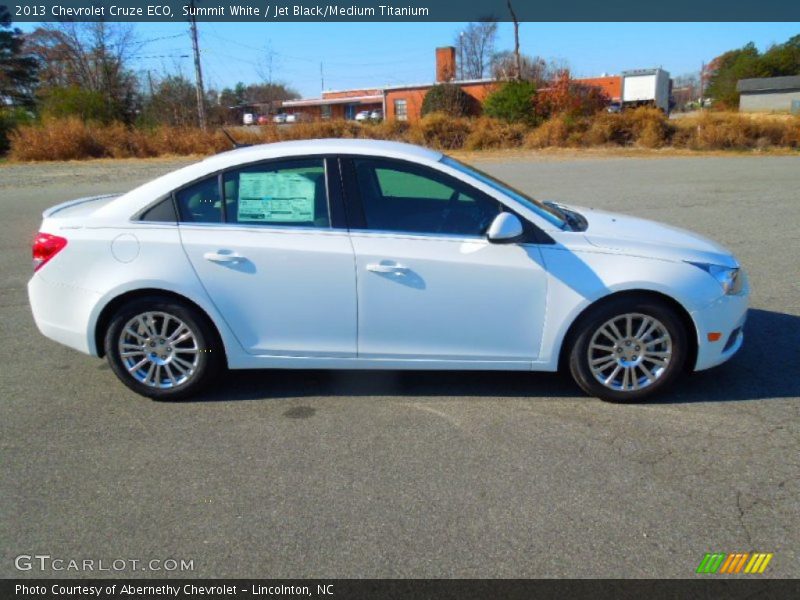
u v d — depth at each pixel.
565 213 4.52
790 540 2.67
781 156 22.52
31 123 27.41
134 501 3.01
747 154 23.61
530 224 3.81
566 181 15.42
